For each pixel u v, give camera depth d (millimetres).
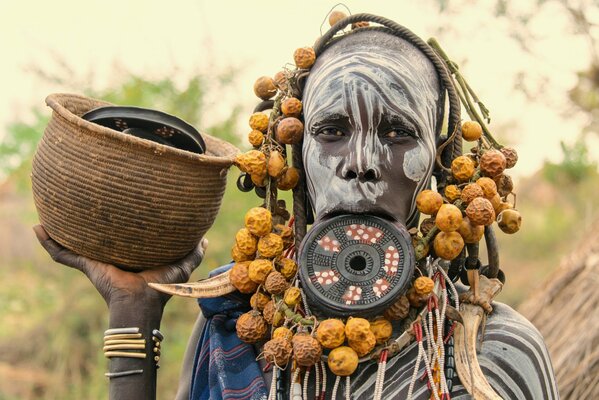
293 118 2469
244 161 2500
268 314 2424
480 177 2459
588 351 3934
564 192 11000
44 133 2641
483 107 2568
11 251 9578
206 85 7570
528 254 10672
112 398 2539
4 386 7602
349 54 2432
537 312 4297
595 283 4223
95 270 2609
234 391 2455
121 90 7672
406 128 2346
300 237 2494
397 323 2398
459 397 2312
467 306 2396
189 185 2549
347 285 2293
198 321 2787
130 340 2551
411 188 2365
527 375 2369
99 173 2504
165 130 2686
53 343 7820
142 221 2535
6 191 10188
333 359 2273
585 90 6547
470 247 2395
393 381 2346
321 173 2354
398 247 2297
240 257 2490
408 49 2469
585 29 6164
